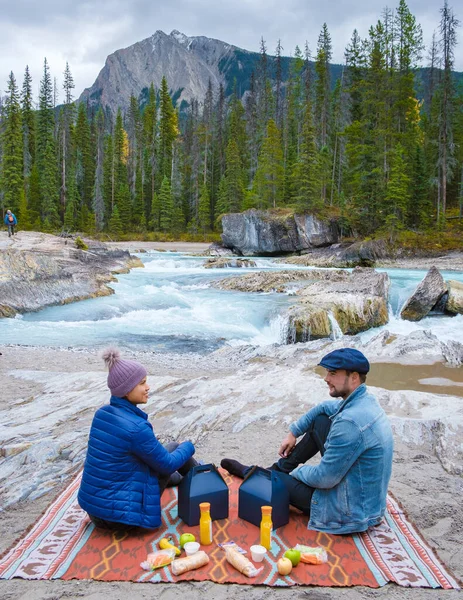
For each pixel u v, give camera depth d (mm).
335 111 61625
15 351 10398
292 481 3398
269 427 5598
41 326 13703
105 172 75625
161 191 66188
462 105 52406
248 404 6426
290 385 7188
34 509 3717
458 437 5207
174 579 2736
